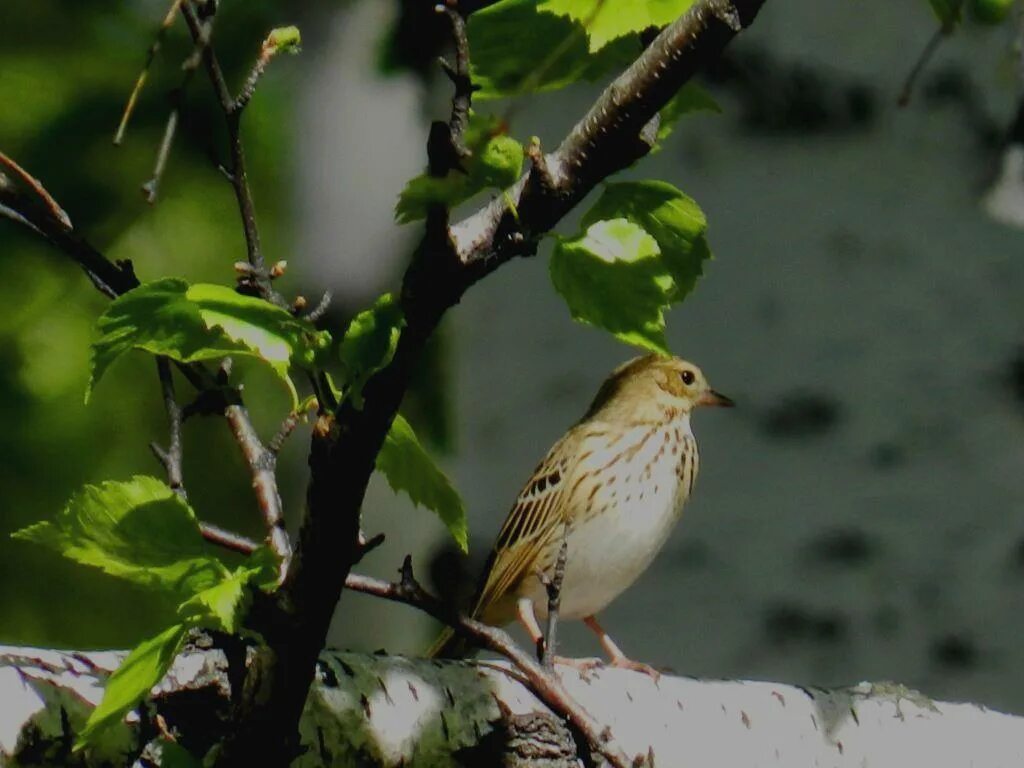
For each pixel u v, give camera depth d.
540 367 11.38
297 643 5.95
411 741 6.99
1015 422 10.52
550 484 11.33
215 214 18.08
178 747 6.08
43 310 18.55
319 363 5.57
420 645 16.67
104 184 17.81
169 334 5.74
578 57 5.99
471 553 11.95
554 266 6.10
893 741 8.32
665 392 11.04
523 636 12.03
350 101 16.86
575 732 7.15
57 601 19.42
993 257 10.59
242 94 6.37
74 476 18.92
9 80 18.19
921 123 10.70
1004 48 10.61
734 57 10.76
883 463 10.57
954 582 10.46
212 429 19.33
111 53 18.53
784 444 10.70
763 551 10.65
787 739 8.09
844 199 10.69
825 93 10.74
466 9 6.93
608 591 11.12
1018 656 10.32
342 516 5.78
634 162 6.02
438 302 5.62
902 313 10.62
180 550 5.80
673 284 6.47
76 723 6.33
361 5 16.88
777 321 10.74
